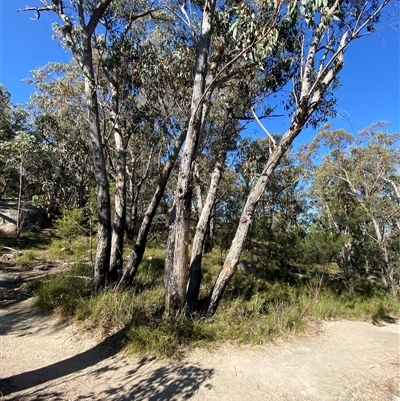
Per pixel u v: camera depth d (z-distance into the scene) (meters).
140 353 4.58
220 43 6.77
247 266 13.23
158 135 8.98
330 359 5.20
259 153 8.62
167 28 8.27
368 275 22.41
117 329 5.23
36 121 15.61
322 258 10.11
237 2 6.50
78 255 11.44
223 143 8.04
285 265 15.55
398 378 4.48
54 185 8.58
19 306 6.32
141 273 9.09
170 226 6.18
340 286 12.31
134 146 14.92
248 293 7.92
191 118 5.60
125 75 7.96
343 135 20.69
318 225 11.09
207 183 14.31
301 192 23.53
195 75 5.79
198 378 4.07
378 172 20.14
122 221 7.69
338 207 15.62
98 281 6.61
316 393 4.03
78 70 13.07
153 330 4.88
